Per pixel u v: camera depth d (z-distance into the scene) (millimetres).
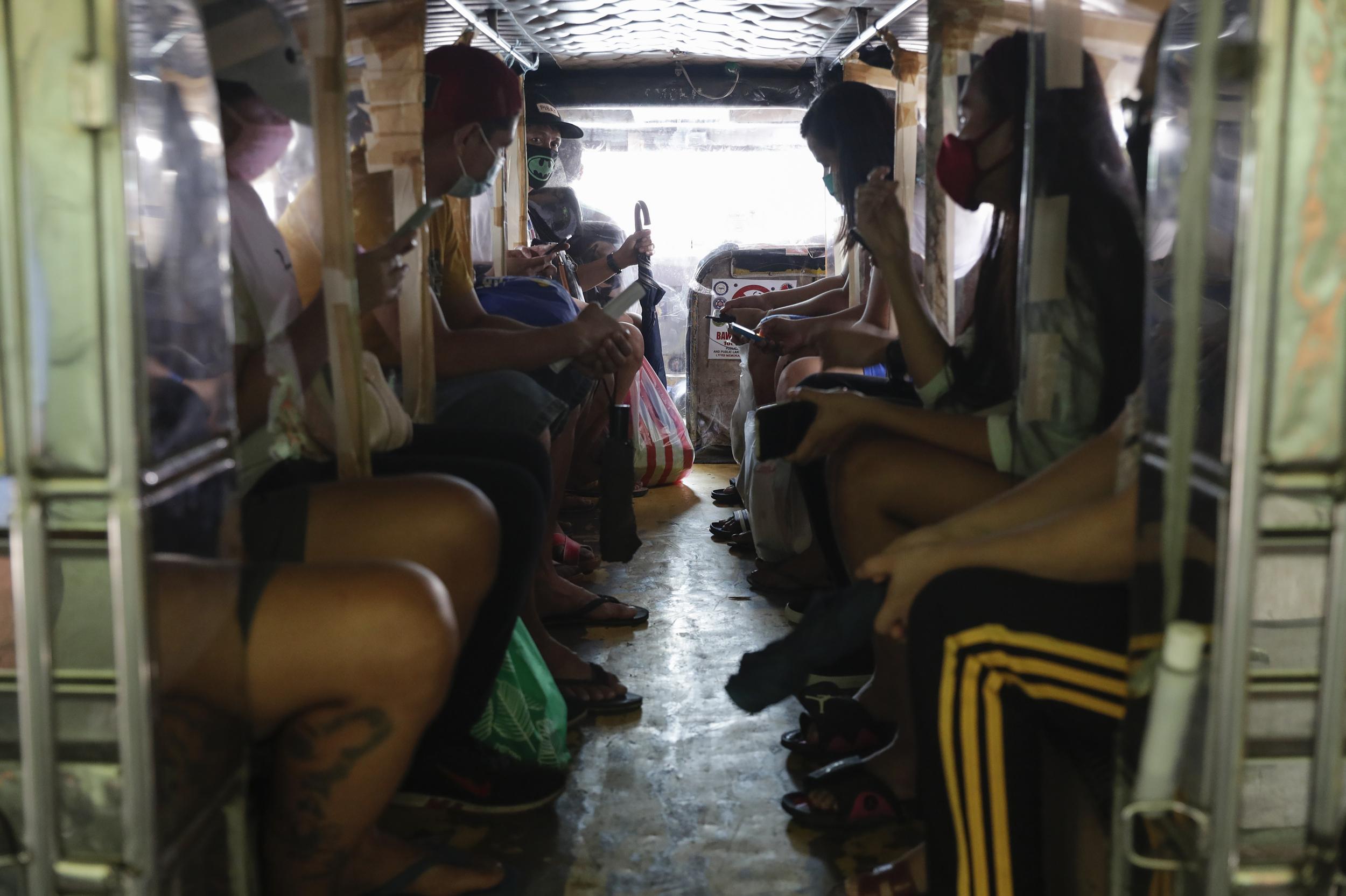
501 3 3383
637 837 1817
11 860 958
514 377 2523
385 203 2314
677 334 5941
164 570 981
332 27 1598
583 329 2533
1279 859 969
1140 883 1083
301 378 1743
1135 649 1076
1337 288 882
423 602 1209
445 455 2059
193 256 1083
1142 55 1634
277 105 1652
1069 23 1603
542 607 2883
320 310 1750
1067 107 1626
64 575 932
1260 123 869
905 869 1551
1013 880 1238
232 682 1154
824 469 2445
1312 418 898
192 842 1057
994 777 1232
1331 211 875
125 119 895
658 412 4484
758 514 3186
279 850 1285
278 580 1199
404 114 2279
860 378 2639
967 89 2057
